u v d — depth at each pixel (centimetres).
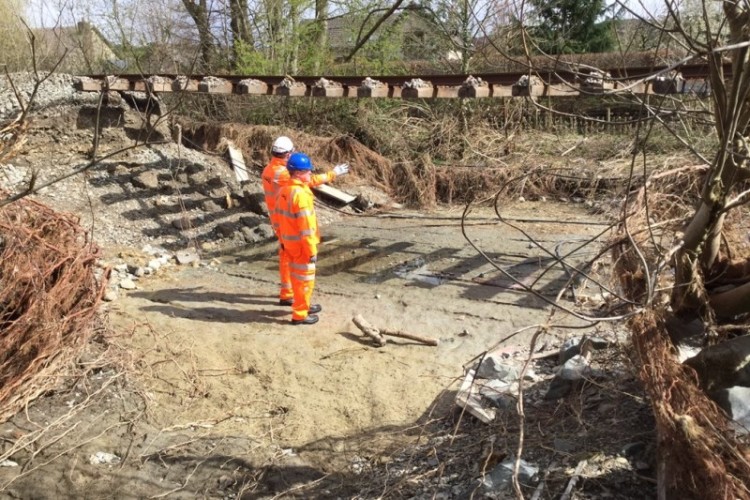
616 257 443
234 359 607
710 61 279
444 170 1274
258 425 506
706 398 331
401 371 576
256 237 1035
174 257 931
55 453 464
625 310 429
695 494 302
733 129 289
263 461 461
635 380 448
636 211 445
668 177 534
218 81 1024
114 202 1033
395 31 1564
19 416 502
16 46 1447
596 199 1156
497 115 1425
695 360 367
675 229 470
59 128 1097
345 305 745
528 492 375
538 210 1147
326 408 525
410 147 1380
